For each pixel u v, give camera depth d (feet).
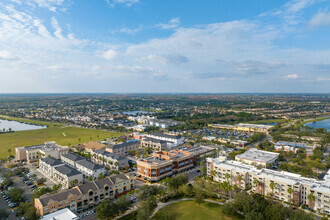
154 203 598.75
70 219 499.10
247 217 519.60
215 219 569.64
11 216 578.25
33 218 527.81
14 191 650.43
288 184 653.71
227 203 602.44
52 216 509.76
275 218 517.14
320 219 570.05
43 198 574.15
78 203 616.80
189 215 588.91
